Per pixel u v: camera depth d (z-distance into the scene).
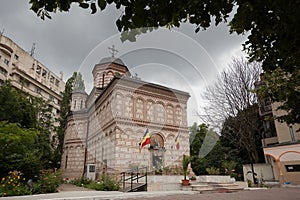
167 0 1.38
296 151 11.26
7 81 10.56
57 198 4.77
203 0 1.48
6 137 5.19
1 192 5.42
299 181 10.95
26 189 6.00
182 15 1.53
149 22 1.42
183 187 7.41
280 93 4.45
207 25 1.62
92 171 8.78
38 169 7.55
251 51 2.39
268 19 1.58
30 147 8.34
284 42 1.68
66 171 12.21
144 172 6.68
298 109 4.24
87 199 4.98
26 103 10.06
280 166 11.77
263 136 15.37
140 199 5.38
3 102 8.84
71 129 13.02
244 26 1.75
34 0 1.31
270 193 7.12
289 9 1.40
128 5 1.30
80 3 1.29
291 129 12.88
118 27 1.33
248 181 10.99
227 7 1.51
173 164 7.54
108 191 6.78
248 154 14.73
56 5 1.31
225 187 8.42
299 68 2.29
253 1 1.46
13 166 6.80
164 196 6.01
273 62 2.09
